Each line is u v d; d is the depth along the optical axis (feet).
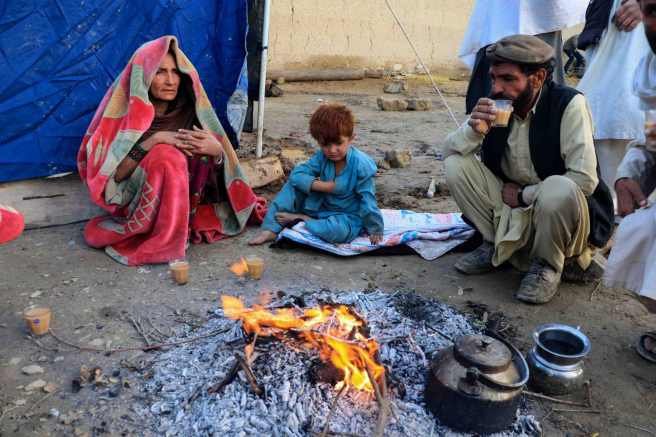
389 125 30.35
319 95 41.29
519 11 14.44
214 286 11.28
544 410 8.14
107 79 14.11
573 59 51.78
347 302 10.44
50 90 13.32
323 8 49.06
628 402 8.42
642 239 9.04
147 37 14.53
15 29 12.64
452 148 11.94
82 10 13.38
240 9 15.31
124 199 12.47
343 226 12.96
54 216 14.06
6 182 13.35
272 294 11.00
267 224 13.70
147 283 11.30
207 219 13.84
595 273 12.11
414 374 8.37
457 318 10.16
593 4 13.98
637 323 10.65
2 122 12.84
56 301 10.39
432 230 13.76
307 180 13.23
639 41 13.12
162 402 7.76
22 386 8.03
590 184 10.52
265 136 25.53
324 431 6.93
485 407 7.06
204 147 12.42
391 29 51.90
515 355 7.64
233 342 8.67
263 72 17.49
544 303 11.21
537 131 11.13
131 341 9.25
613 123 13.50
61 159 13.74
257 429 7.11
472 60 16.85
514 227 11.39
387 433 7.17
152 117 12.26
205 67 15.69
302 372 7.91
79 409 7.61
